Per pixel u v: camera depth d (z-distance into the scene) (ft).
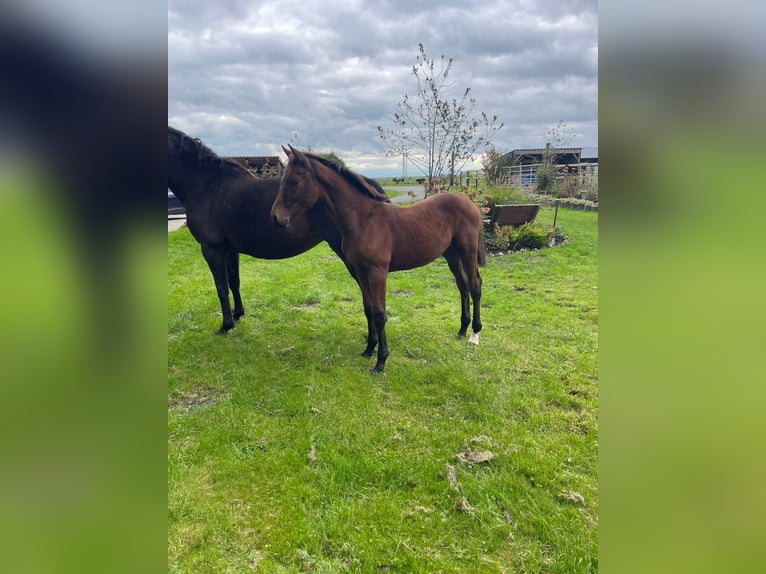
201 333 13.66
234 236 12.53
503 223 24.56
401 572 5.78
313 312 15.55
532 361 11.68
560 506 6.81
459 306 16.21
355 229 10.64
